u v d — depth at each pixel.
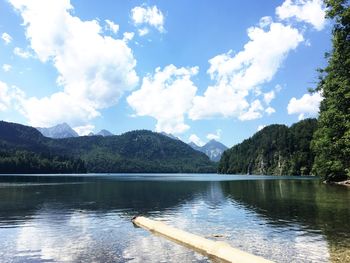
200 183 98.06
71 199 45.91
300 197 44.94
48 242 19.23
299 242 18.50
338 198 42.19
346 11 22.00
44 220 27.30
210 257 15.88
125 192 59.81
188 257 15.88
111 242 19.14
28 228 23.72
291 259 15.31
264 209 33.00
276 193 53.34
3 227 24.17
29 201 42.91
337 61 24.80
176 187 76.19
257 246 17.78
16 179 124.12
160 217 28.72
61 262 15.27
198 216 29.12
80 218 28.39
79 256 16.20
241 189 66.25
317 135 73.00
